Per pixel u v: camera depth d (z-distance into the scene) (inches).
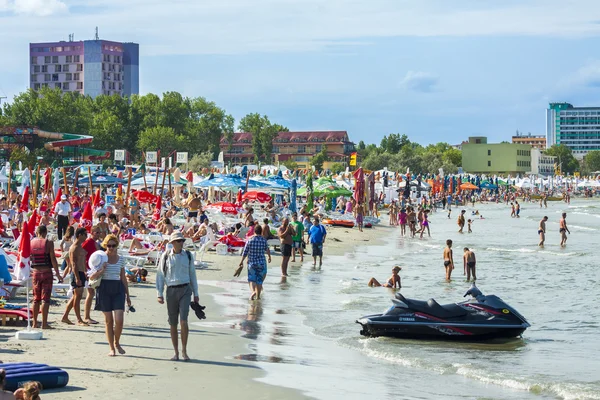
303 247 1895.9
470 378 679.7
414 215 2992.1
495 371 713.0
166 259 663.8
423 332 857.5
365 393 604.1
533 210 6235.2
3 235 1482.5
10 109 7062.0
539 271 1731.1
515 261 2004.2
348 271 1598.2
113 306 665.0
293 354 751.1
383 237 2881.4
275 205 2910.9
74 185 2311.8
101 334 756.6
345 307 1080.2
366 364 722.2
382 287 1346.0
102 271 660.1
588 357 789.2
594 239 2979.8
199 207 1941.4
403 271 1663.4
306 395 582.2
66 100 7436.0
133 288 1152.2
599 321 1032.8
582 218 4913.9
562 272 1711.4
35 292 760.3
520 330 861.8
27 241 754.8
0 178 2396.7
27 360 626.8
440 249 2336.4
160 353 697.0
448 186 6983.3
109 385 565.3
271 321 954.1
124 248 1370.6
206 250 1728.6
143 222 1748.3
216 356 709.3
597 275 1646.2
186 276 663.8
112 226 1386.6
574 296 1304.1
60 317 845.2
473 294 888.9
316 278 1445.6
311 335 869.2
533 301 1240.8
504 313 867.4
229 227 1972.2
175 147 7583.7
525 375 696.4
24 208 1658.5
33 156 4980.3
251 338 828.6
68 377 559.5
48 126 6609.3
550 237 3080.7
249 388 591.5
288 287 1294.3
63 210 1611.7
